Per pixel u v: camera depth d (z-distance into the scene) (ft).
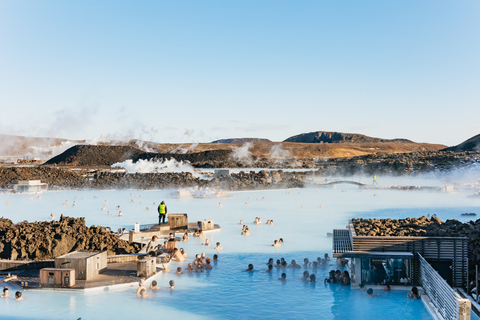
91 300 63.67
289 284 71.87
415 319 55.88
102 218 152.25
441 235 70.95
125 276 74.02
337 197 222.89
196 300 64.03
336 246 73.97
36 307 60.70
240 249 99.25
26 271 78.13
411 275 69.10
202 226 120.98
